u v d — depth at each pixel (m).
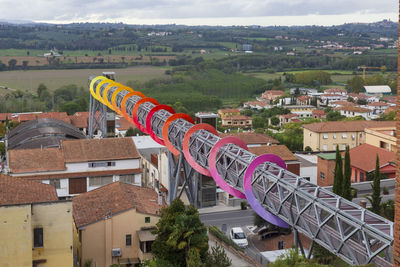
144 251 44.25
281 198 34.47
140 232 45.09
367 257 26.88
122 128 121.38
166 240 40.94
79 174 65.50
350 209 29.86
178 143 54.38
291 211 33.41
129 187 52.38
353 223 27.77
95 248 44.75
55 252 34.84
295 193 32.47
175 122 56.03
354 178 78.19
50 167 64.62
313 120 162.38
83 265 44.44
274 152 72.88
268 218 36.75
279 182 34.31
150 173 74.50
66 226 34.88
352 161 78.38
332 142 105.19
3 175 40.31
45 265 34.72
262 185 38.59
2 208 32.75
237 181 41.03
